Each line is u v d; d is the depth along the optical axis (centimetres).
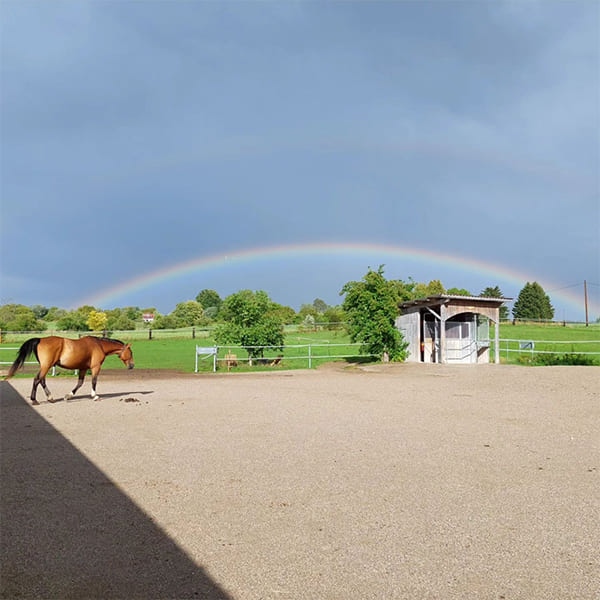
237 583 362
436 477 610
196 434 870
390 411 1112
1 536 443
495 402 1234
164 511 502
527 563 390
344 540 432
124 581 366
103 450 757
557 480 596
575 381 1608
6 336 5472
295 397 1360
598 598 341
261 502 526
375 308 2803
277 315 2925
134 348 4416
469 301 2652
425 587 355
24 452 746
